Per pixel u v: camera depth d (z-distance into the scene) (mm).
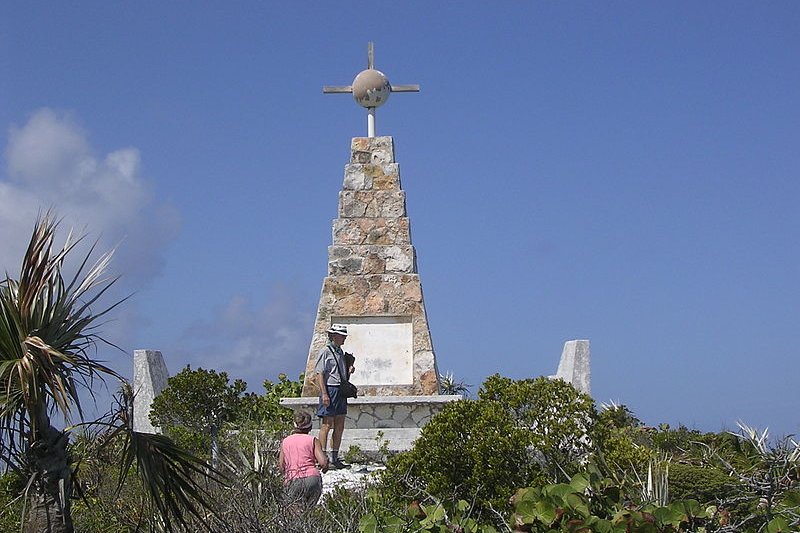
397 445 22297
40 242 9766
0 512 13039
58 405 9375
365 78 24438
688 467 15242
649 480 12891
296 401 22500
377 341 23594
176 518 11008
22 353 9578
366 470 19719
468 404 14875
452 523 11609
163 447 10391
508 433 14398
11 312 9539
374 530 11375
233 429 20672
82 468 14562
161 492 10406
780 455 14438
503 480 14188
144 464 10180
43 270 9734
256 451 15523
